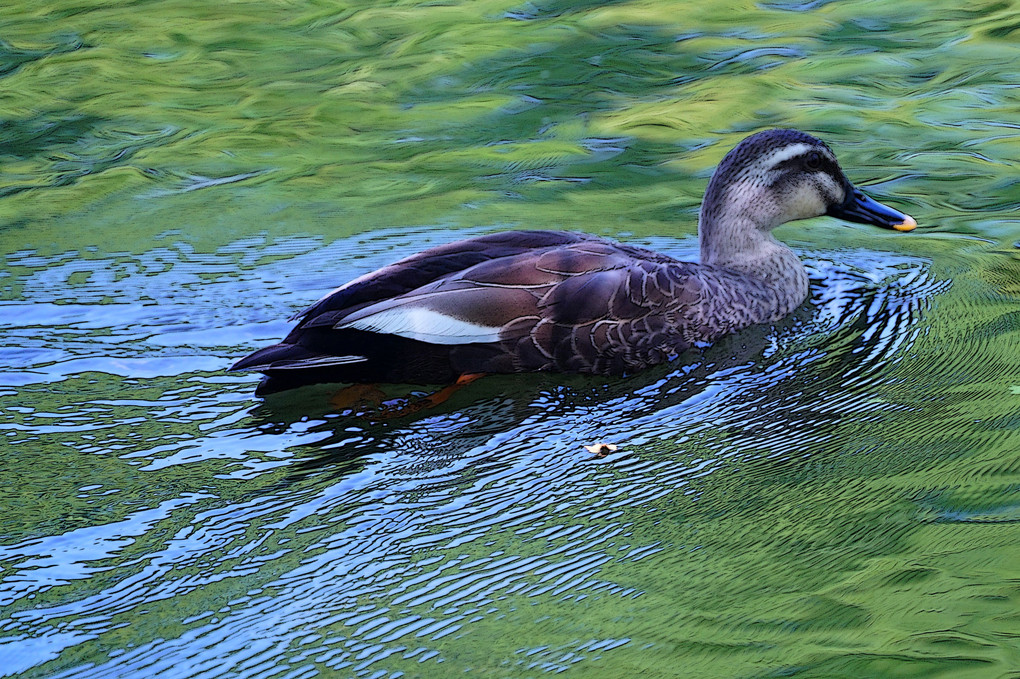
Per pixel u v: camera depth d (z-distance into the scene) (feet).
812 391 35.65
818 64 66.90
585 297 36.40
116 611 25.76
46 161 57.57
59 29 77.61
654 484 30.83
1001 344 37.88
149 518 28.78
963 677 23.70
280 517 28.94
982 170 53.06
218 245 46.57
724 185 42.19
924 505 29.58
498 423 33.81
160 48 73.72
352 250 45.93
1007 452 31.68
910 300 41.65
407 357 35.22
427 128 60.59
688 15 75.87
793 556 27.84
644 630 25.41
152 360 36.47
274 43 74.13
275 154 57.82
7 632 25.07
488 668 24.36
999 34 69.97
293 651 24.72
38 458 31.12
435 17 77.61
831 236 48.11
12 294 41.55
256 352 34.58
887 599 26.20
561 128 59.98
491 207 50.60
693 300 38.19
